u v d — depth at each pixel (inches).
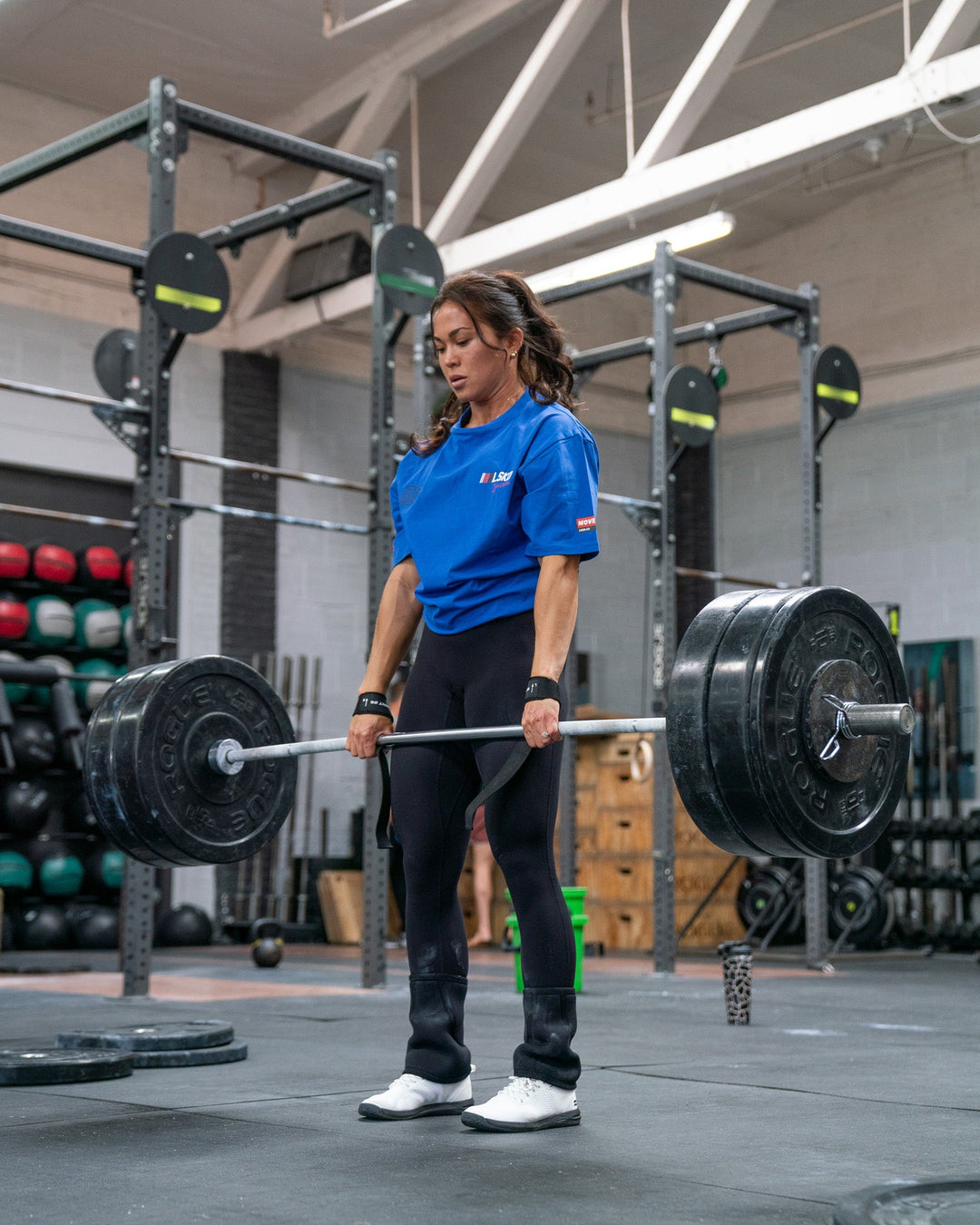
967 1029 160.9
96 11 327.0
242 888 371.6
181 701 104.5
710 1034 153.8
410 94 350.0
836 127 253.8
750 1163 80.4
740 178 273.6
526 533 91.6
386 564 219.6
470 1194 71.9
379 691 97.6
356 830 378.0
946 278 411.8
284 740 109.8
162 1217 67.3
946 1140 88.5
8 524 349.7
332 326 372.8
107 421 197.0
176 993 204.2
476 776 95.5
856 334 429.4
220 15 330.0
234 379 386.0
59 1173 77.5
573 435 91.0
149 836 104.0
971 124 386.0
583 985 219.3
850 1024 167.0
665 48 351.6
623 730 86.4
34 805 327.0
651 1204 69.8
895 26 340.5
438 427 98.7
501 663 92.1
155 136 196.5
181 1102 102.2
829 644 84.4
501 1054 130.8
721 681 82.1
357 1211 68.2
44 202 354.6
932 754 382.6
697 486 462.0
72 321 356.8
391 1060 127.3
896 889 388.5
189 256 194.9
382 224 220.1
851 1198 65.9
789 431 449.4
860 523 423.5
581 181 417.1
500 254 315.0
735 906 343.0
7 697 316.2
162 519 197.6
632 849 332.5
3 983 227.3
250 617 382.6
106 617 342.3
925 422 412.8
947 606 402.3
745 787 81.7
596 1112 98.6
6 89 351.9
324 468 402.0
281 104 370.0
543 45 308.8
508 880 92.1
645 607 468.1
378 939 212.7
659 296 260.8
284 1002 189.3
